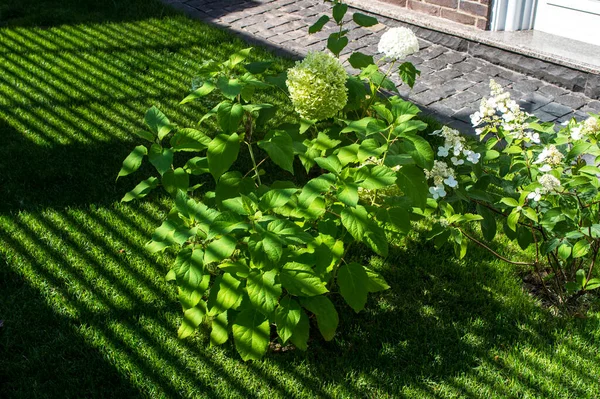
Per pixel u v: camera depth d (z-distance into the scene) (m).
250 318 2.69
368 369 2.91
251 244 2.44
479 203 3.16
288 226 2.46
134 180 4.15
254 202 2.59
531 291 3.37
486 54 5.69
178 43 5.98
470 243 3.64
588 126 2.95
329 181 2.57
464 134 4.61
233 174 2.96
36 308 3.17
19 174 4.16
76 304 3.21
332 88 3.10
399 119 2.71
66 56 5.71
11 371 2.87
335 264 2.95
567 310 3.19
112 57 5.71
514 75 5.46
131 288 3.31
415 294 3.32
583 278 2.96
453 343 3.04
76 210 3.85
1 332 3.05
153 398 2.75
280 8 6.93
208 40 6.06
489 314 3.19
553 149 2.93
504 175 3.20
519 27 5.78
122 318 3.14
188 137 2.84
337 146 3.50
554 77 5.26
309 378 2.86
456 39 5.88
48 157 4.34
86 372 2.86
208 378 2.84
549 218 2.79
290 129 3.62
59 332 3.04
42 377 2.85
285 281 2.57
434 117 4.86
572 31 5.54
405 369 2.90
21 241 3.60
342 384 2.83
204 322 3.12
